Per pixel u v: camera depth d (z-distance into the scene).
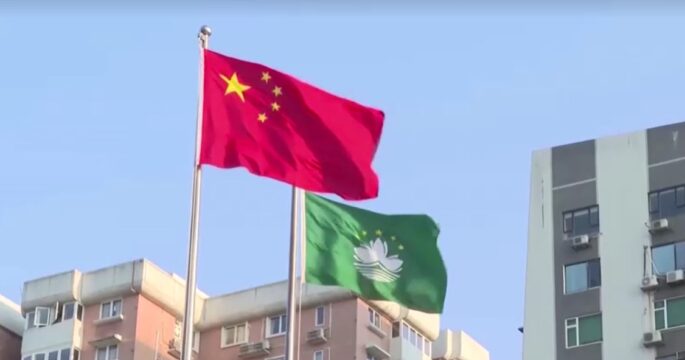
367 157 31.27
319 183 30.92
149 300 73.25
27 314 74.00
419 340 73.94
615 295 66.25
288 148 30.98
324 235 32.25
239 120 30.92
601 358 65.12
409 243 32.44
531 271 69.00
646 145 68.81
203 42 31.27
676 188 67.12
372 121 31.39
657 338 64.00
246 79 31.20
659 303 65.00
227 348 74.44
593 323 66.25
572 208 69.44
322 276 31.91
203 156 30.42
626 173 68.69
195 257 28.77
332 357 70.56
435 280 32.38
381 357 71.38
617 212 68.12
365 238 32.38
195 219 29.33
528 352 67.19
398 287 32.16
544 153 71.50
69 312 73.25
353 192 31.08
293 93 31.27
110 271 73.62
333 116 31.28
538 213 70.19
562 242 68.81
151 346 72.25
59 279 74.06
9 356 74.62
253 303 74.75
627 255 66.81
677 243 65.88
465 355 78.56
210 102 30.89
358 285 32.06
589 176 69.75
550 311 67.56
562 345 66.50
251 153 30.77
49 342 72.56
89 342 72.44
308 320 72.31
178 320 74.62
